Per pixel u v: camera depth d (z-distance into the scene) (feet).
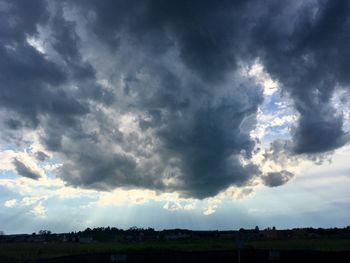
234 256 179.22
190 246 279.69
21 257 192.24
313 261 158.61
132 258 176.55
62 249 270.87
